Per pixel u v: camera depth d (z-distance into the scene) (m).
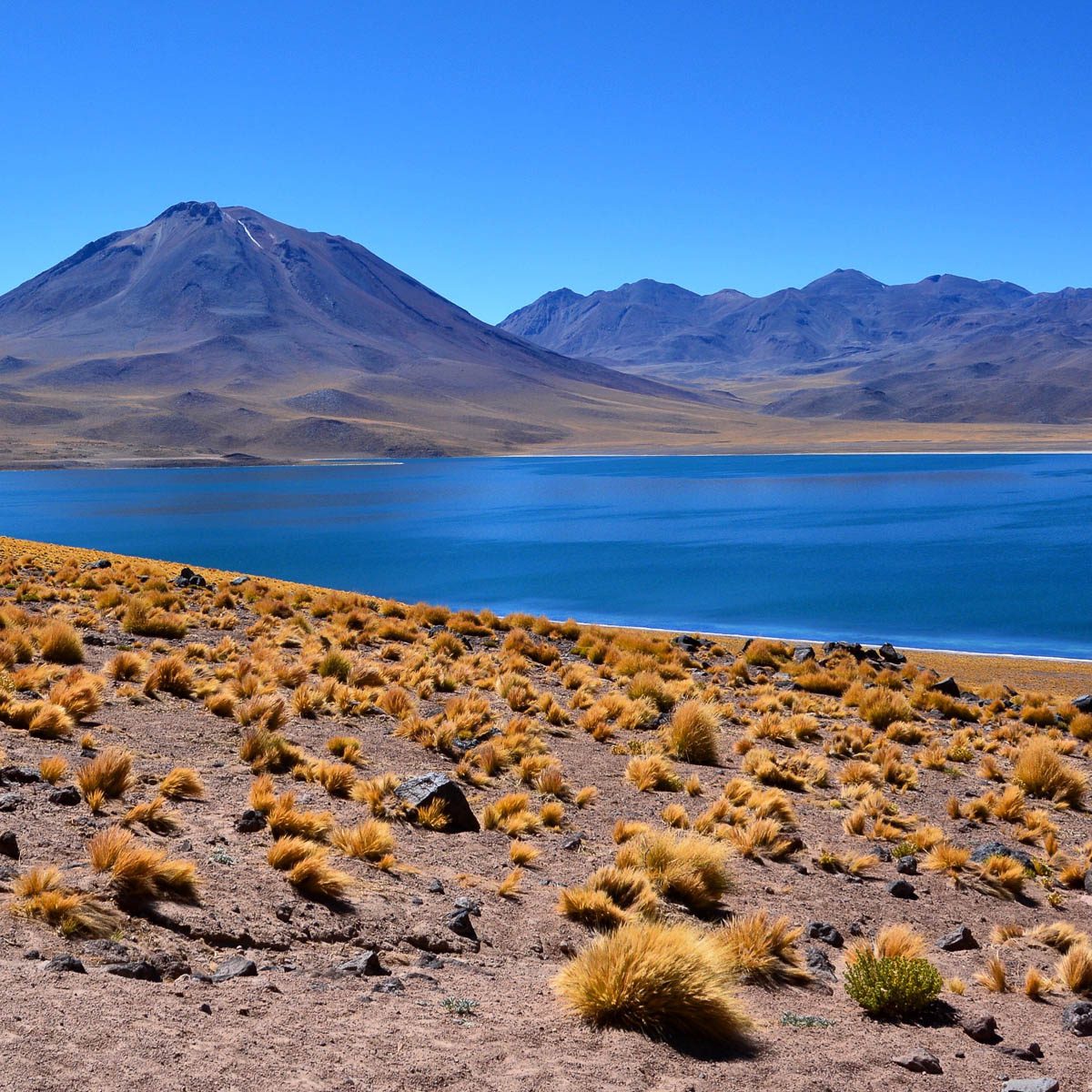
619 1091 5.90
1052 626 67.12
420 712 19.55
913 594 82.44
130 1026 5.72
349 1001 6.88
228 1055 5.61
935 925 12.00
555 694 23.56
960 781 20.02
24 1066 5.00
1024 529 136.12
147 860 8.09
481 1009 7.11
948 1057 7.49
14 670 16.62
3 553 37.84
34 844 8.83
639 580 93.31
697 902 10.95
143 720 15.30
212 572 41.81
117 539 139.75
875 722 25.22
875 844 15.09
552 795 14.99
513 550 121.00
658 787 16.47
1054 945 11.56
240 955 7.57
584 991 7.18
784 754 20.23
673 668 28.23
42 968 6.36
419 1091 5.57
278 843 9.63
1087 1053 8.09
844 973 9.12
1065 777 19.53
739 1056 6.91
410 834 12.02
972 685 37.94
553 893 10.70
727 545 122.75
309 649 23.78
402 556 116.38
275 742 14.04
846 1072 6.84
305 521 165.38
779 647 38.34
